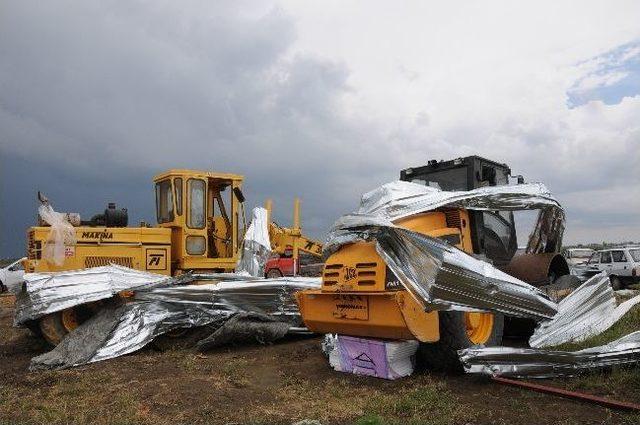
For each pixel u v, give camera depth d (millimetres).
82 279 7984
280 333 8227
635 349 5688
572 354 5598
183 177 9766
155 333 7883
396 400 4891
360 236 5809
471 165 7594
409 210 6379
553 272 8188
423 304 5141
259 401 5109
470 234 6816
